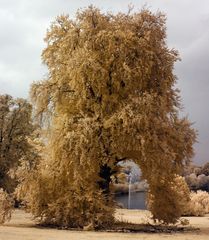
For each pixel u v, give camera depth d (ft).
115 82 87.81
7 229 75.92
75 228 85.10
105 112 88.12
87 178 87.92
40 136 98.43
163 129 86.33
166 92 91.30
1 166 132.16
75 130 85.92
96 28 90.43
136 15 93.66
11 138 133.39
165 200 95.40
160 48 93.25
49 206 88.17
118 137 84.02
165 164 85.40
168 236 73.51
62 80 91.04
